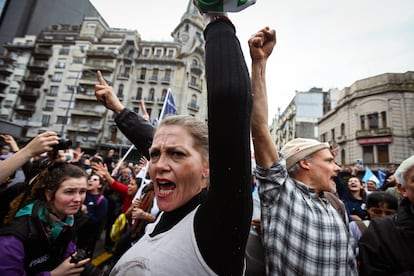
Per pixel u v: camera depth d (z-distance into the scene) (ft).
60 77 102.22
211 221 2.06
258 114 4.09
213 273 2.02
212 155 2.09
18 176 9.22
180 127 2.67
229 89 2.01
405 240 4.75
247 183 2.08
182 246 2.15
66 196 5.14
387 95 66.59
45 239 4.77
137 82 98.89
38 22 122.42
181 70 99.25
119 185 12.46
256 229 5.67
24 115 101.81
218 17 2.42
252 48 3.61
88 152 94.68
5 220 4.72
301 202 4.38
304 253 3.96
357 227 7.79
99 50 101.40
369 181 17.28
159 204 2.58
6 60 105.50
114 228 9.41
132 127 5.07
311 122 103.91
